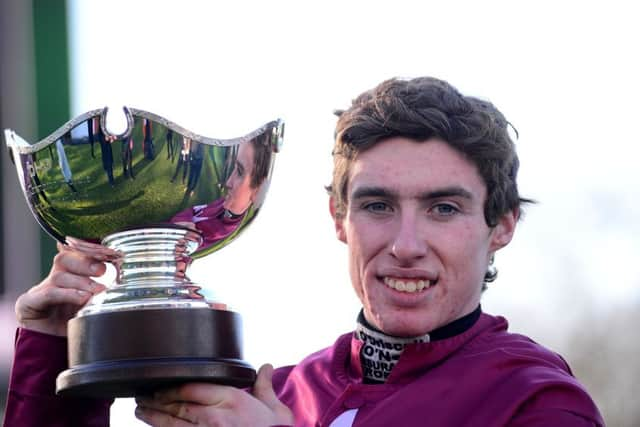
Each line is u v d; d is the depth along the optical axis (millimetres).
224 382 3291
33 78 7012
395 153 3570
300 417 3840
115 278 3475
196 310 3270
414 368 3650
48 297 3637
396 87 3662
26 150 3377
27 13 6996
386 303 3600
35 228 6969
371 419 3547
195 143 3373
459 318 3697
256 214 3586
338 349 3941
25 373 3699
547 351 3697
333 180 3797
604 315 12156
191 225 3469
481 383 3527
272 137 3498
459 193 3564
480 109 3648
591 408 3455
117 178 3344
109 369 3203
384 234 3570
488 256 3791
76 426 3719
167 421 3314
